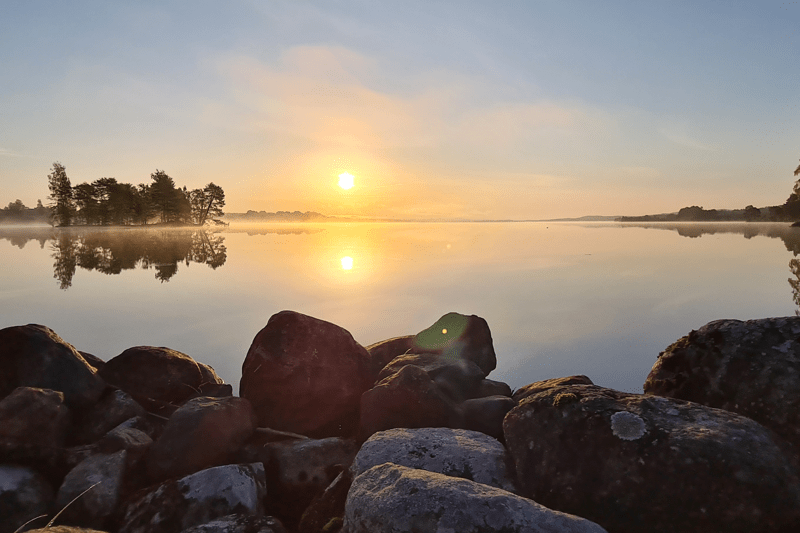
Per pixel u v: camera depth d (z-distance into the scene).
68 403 4.50
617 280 18.05
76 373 4.67
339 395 4.90
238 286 17.59
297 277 19.78
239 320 11.83
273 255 31.94
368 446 3.36
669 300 13.79
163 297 15.65
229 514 3.14
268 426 4.73
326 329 5.41
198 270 23.55
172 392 5.27
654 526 2.62
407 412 4.01
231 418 4.09
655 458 2.73
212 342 9.67
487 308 12.59
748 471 2.59
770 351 3.48
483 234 68.62
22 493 3.31
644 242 44.06
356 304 13.31
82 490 3.39
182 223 118.38
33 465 3.62
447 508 2.32
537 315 11.74
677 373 3.84
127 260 30.08
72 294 16.53
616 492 2.73
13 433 3.63
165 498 3.21
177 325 11.36
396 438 3.41
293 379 4.86
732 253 30.56
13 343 4.52
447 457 3.21
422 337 6.49
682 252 31.62
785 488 2.56
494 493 2.47
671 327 10.48
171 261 29.14
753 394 3.36
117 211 103.25
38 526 3.18
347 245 42.31
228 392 5.36
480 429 4.04
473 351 6.32
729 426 2.85
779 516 2.50
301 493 3.66
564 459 2.96
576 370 7.60
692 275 19.58
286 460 3.86
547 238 53.88
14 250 39.84
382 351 6.35
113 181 102.44
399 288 16.22
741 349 3.59
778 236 53.06
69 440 4.19
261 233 80.94
